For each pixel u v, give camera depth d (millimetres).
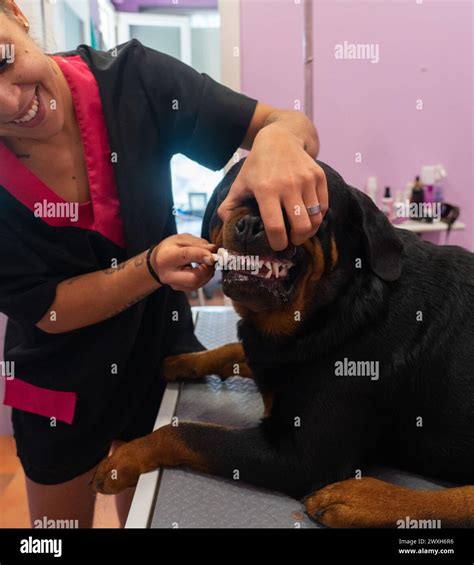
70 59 1085
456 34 2621
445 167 2783
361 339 880
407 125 2717
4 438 2439
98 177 1051
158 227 1130
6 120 876
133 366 1226
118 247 1086
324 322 896
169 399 1161
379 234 929
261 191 733
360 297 900
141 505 806
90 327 1094
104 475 894
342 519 749
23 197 1000
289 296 887
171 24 4066
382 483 816
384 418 885
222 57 2553
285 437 861
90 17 2703
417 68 2652
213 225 987
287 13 2516
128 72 1093
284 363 919
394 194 2771
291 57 2572
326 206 770
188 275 854
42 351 1095
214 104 1141
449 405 852
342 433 850
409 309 900
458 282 931
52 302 973
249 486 866
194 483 870
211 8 4207
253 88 2604
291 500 838
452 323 885
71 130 1036
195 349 1356
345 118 2676
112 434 1243
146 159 1104
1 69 834
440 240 2781
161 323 1217
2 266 976
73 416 1151
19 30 892
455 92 2697
